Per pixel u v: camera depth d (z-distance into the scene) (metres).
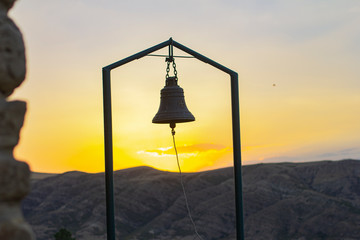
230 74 9.73
